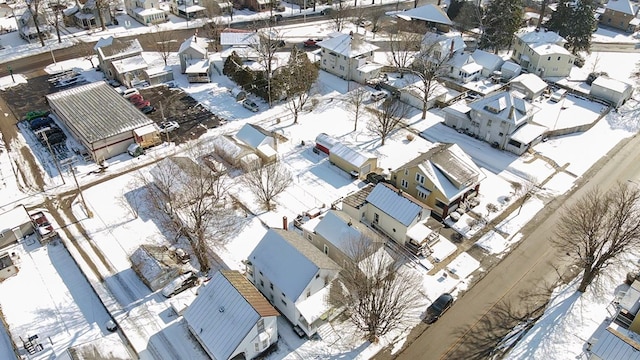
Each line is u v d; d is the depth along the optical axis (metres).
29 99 84.25
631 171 69.56
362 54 91.75
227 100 86.44
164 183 58.12
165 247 54.09
